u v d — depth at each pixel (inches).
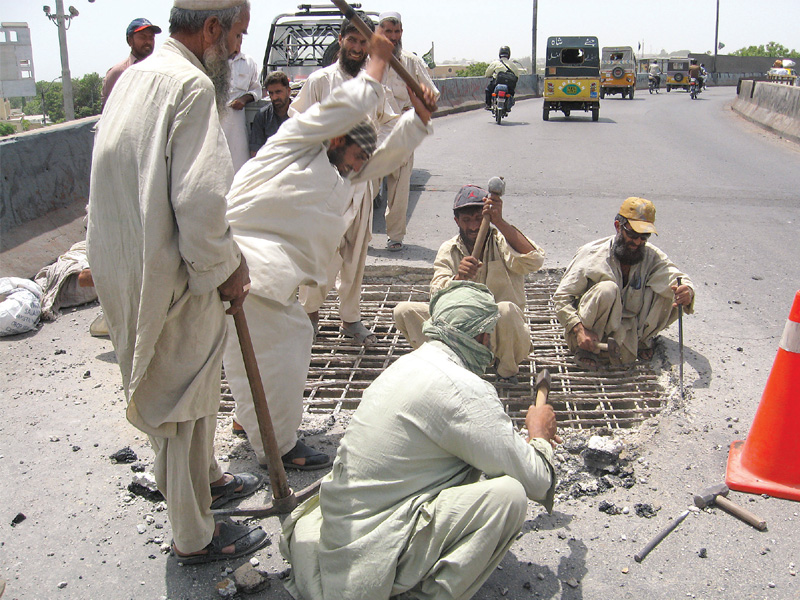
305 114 112.7
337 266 171.5
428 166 435.2
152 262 87.5
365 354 178.5
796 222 296.7
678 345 175.8
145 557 108.3
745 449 128.0
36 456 133.0
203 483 103.4
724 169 434.0
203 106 87.7
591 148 528.4
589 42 766.5
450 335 93.3
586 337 163.6
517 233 153.0
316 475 128.6
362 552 87.0
